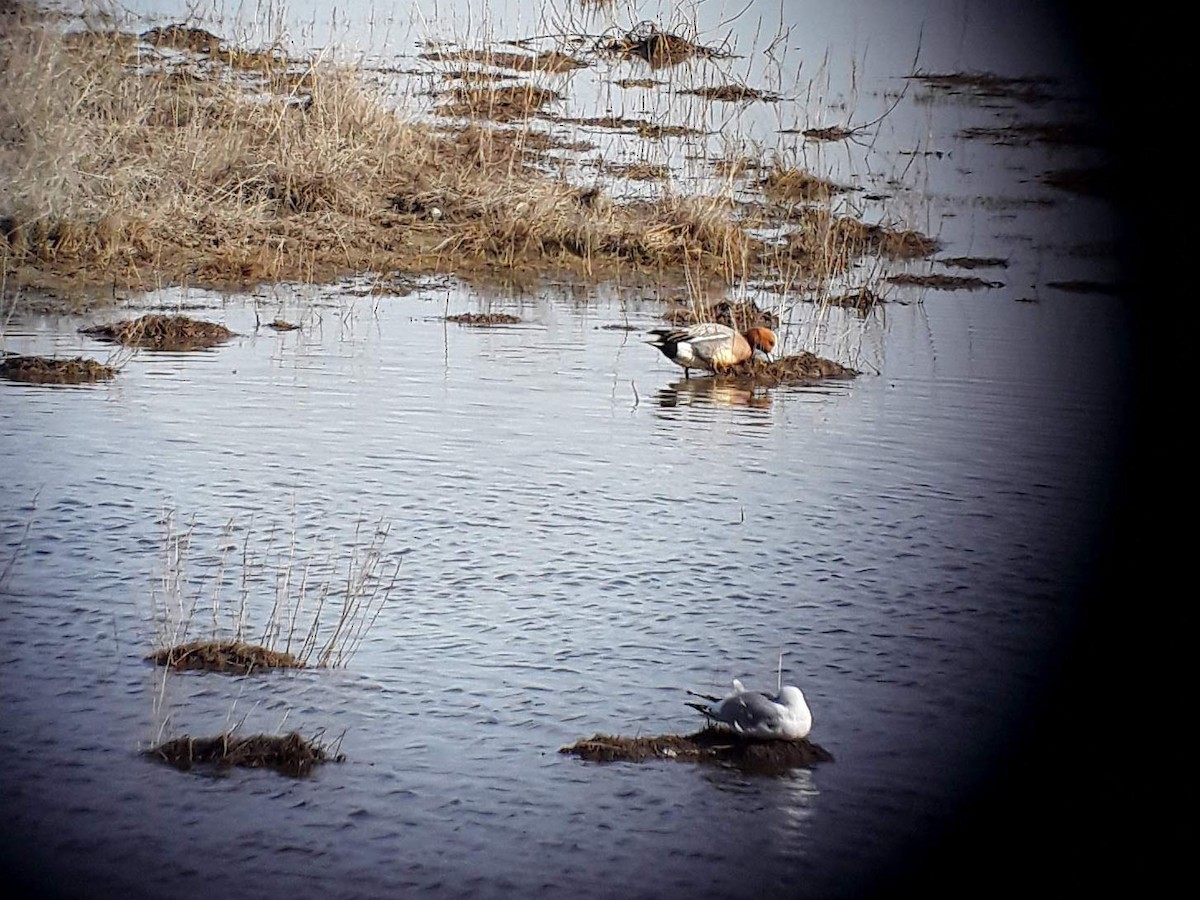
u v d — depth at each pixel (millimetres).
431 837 9500
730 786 10180
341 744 10500
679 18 38750
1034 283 24922
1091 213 29125
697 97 34469
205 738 10445
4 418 16641
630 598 12953
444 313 21969
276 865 9172
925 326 22422
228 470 15461
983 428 17969
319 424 16969
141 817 9609
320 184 25047
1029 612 13109
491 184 26188
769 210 27766
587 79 35312
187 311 21141
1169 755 10867
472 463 16016
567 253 24984
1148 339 21828
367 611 12523
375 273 23703
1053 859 9789
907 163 31656
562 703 11125
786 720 10523
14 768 10070
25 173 22438
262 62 31297
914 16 44094
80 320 20422
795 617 12773
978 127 34625
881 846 9664
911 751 10766
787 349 20891
